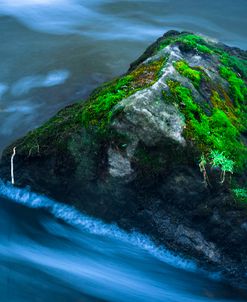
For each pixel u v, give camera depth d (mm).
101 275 5262
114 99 4953
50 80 9805
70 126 5266
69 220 5609
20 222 5809
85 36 12570
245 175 4996
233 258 4922
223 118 5121
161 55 5762
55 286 4992
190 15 15609
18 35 12391
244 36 14539
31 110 8688
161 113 4727
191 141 4730
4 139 7828
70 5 15070
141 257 5297
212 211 4871
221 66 6176
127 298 5023
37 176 5621
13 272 5125
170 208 5027
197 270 5074
